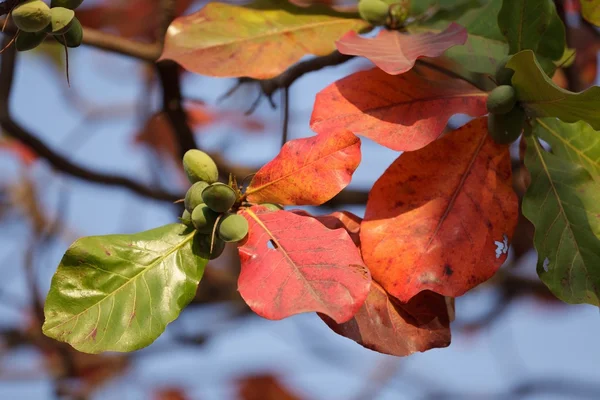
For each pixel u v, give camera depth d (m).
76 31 2.86
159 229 2.88
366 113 2.92
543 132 2.97
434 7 3.09
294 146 2.89
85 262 2.84
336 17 3.10
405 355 2.85
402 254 2.88
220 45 3.05
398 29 3.09
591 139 2.97
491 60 3.03
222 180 3.83
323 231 2.84
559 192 2.92
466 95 2.94
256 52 3.05
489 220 2.90
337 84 2.94
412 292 2.86
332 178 2.88
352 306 2.76
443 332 2.87
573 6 3.45
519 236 4.27
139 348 2.82
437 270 2.87
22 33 2.84
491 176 2.92
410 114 2.92
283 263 2.81
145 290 2.84
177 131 3.59
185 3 3.92
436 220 2.89
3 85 3.55
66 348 5.11
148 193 3.80
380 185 2.91
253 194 2.89
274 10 3.09
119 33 4.08
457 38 2.93
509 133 2.91
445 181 2.91
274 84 3.41
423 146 2.89
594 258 2.90
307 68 3.32
